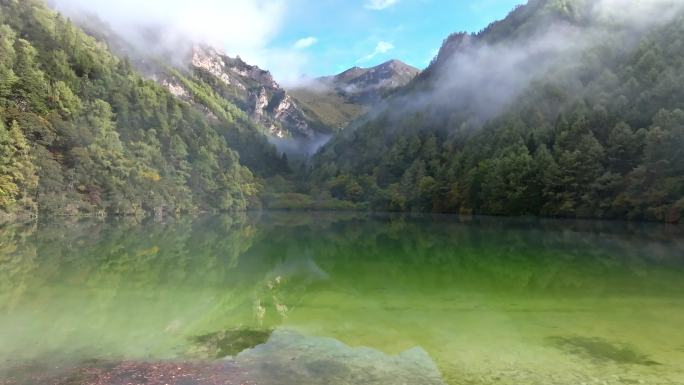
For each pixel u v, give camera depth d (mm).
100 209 76438
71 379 9883
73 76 99938
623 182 61562
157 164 98875
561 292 19062
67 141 77375
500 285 20922
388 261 29906
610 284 20500
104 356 11398
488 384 9641
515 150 88688
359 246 39469
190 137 124125
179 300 18234
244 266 27891
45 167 67750
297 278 23656
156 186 91125
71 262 27906
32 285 20578
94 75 113312
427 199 112438
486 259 29688
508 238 43438
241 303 17781
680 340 12492
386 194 129000
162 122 113062
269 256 32875
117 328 14000
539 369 10484
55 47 109438
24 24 114062
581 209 67875
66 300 17797
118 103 105688
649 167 56656
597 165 66125
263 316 15711
